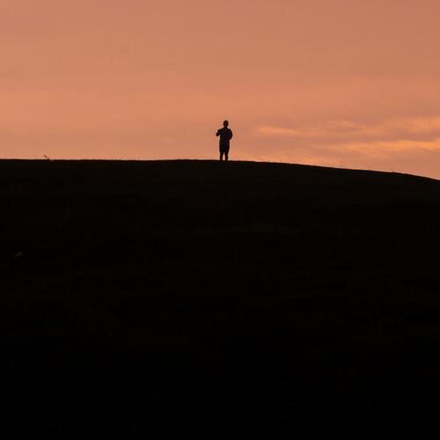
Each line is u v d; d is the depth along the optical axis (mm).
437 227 140375
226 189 156375
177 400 71062
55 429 67188
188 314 92438
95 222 134000
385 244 130375
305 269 117188
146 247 123500
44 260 120375
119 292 100312
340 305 97375
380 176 184250
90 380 73375
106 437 66500
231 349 81250
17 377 73625
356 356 79750
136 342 80750
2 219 135125
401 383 73875
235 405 70438
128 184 157375
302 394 72250
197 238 126750
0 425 67688
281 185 162125
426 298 101562
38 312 89312
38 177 161125
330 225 139625
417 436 67375
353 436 67375
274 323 88312
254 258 121375
